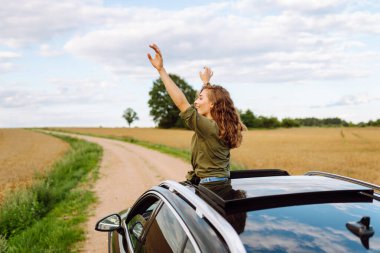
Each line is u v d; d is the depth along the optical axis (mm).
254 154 29688
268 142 52188
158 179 14336
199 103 2826
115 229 3348
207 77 3568
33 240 6145
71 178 14664
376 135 73750
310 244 1672
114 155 26500
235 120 2775
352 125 148375
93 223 7621
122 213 4137
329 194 2205
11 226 7539
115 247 3389
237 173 3033
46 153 37750
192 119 2580
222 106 2738
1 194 13391
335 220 1889
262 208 2004
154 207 2834
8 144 57719
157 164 19734
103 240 6402
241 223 1837
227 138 2691
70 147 45406
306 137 67875
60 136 78938
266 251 1625
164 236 2293
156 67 2789
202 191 2320
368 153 31219
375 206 2105
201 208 1985
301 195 2129
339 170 19656
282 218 1896
